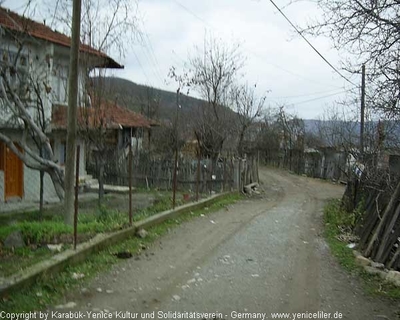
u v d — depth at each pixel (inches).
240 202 724.0
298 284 262.4
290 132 1971.0
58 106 623.2
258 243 377.4
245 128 1200.8
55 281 235.3
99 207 463.2
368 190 462.6
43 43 565.9
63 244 293.3
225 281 260.8
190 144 1066.7
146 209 483.5
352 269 300.0
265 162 2049.7
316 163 1581.0
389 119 334.0
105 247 314.0
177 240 372.5
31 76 502.0
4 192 561.9
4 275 221.9
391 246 309.3
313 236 428.5
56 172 415.5
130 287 240.1
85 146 732.0
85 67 519.5
